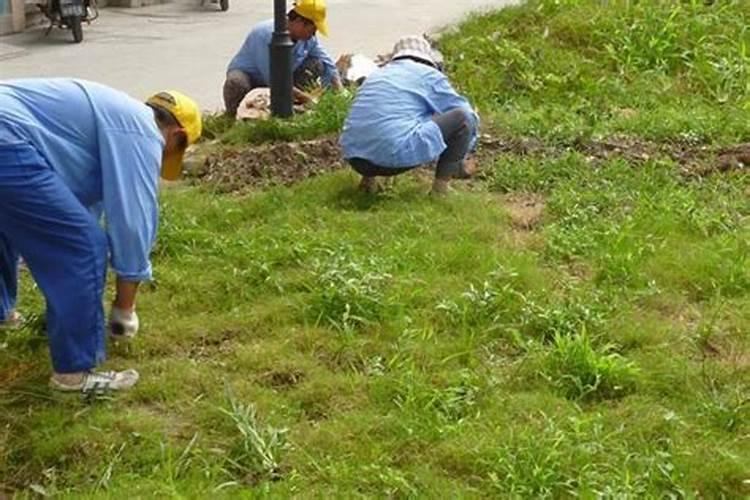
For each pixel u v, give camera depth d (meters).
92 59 14.00
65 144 5.74
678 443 5.58
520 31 13.04
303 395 6.02
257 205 8.48
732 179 9.16
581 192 8.77
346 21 16.39
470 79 11.84
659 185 9.02
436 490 5.23
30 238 5.65
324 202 8.61
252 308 6.97
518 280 7.24
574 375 6.13
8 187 5.51
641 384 6.11
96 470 5.39
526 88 11.86
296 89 11.35
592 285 7.28
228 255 7.60
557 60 12.33
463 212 8.38
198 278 7.29
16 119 5.59
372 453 5.51
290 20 11.25
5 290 6.54
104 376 6.03
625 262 7.43
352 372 6.27
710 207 8.56
